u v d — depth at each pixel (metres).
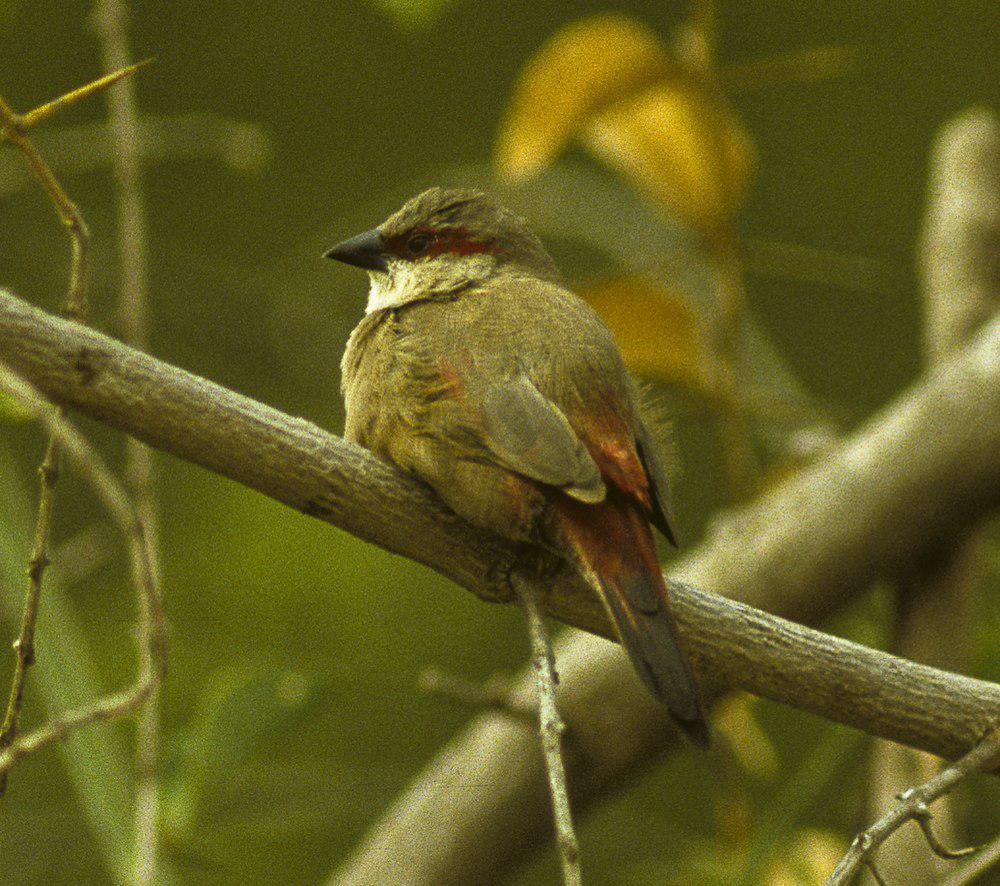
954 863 9.01
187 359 15.53
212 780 8.38
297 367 15.66
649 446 7.62
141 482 7.67
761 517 10.04
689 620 6.87
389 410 7.39
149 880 7.18
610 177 15.41
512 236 9.19
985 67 16.52
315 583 13.53
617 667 9.49
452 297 8.05
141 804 7.38
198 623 13.26
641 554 6.72
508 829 9.39
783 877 9.34
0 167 13.47
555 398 7.32
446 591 13.62
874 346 15.78
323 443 6.94
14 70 15.41
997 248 11.45
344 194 16.09
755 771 10.09
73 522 13.81
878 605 11.52
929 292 11.56
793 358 15.75
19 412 7.28
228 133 14.07
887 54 16.62
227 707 8.45
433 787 9.57
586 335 7.68
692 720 6.22
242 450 6.71
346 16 16.14
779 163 16.34
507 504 7.04
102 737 7.73
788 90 16.64
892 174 16.25
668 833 10.99
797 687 6.86
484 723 9.66
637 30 10.16
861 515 9.91
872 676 6.81
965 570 10.22
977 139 12.03
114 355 6.41
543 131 10.27
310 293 15.77
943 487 9.96
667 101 10.40
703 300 11.17
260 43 16.06
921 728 6.79
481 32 16.44
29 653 6.01
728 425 10.61
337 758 12.55
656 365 10.52
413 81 16.34
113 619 13.29
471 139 16.20
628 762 9.48
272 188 16.12
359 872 9.38
